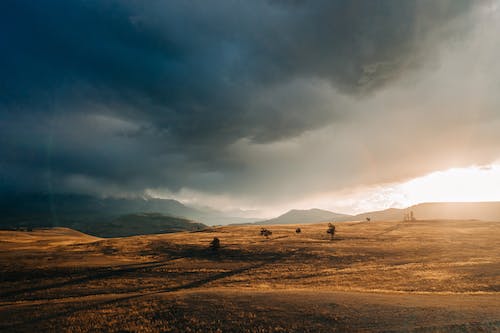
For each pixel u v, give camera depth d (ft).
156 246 337.11
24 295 156.76
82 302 120.06
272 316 86.99
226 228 607.37
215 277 186.09
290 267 212.43
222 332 80.28
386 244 306.55
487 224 484.74
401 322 77.51
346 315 83.92
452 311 83.56
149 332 83.20
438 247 273.33
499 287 122.93
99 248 333.62
